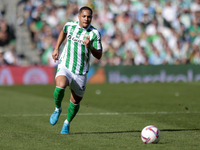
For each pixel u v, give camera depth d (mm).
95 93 48906
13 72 62938
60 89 18391
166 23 79062
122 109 32562
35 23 72250
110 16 76688
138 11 77875
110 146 16047
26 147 15789
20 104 36000
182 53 78938
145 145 16281
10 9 71188
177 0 80438
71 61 19000
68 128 19672
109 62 74562
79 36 18922
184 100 40688
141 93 49000
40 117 27078
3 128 21938
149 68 69438
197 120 25766
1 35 69875
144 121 25203
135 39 76625
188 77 71375
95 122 24672
